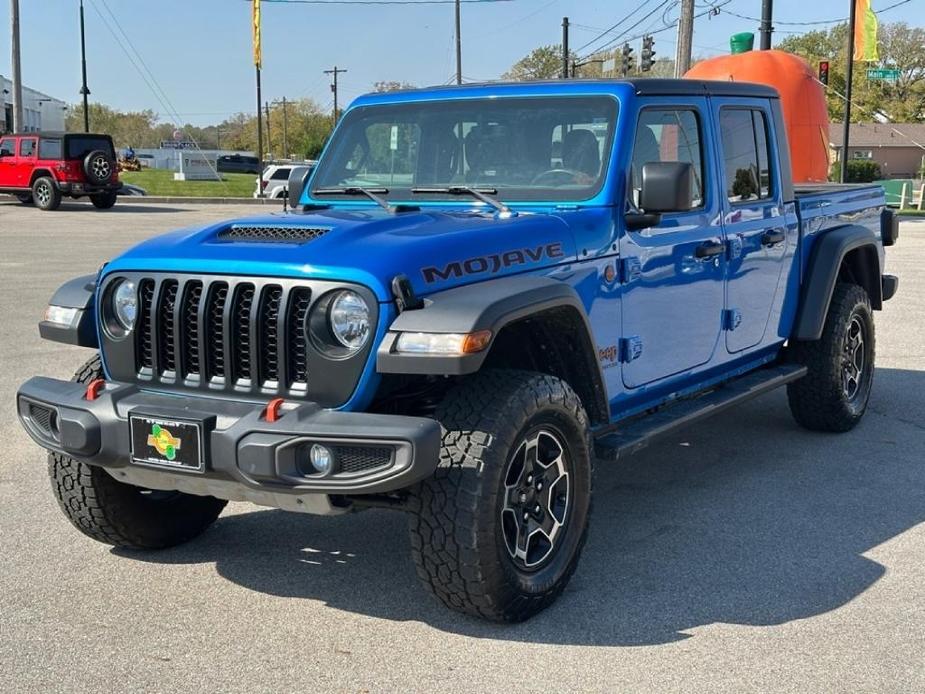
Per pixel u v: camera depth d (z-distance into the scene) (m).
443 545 3.60
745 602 4.09
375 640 3.76
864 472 5.88
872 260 7.00
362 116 5.26
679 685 3.41
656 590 4.21
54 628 3.85
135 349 3.97
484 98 4.92
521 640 3.76
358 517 5.14
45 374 8.00
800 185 7.27
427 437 3.36
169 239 4.10
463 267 3.77
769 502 5.34
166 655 3.64
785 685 3.42
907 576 4.36
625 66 26.67
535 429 3.83
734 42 14.95
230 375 3.75
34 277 13.59
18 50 34.78
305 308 3.64
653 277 4.76
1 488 5.46
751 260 5.61
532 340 4.23
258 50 38.41
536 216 4.28
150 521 4.52
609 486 5.64
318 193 5.10
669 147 4.93
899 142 73.06
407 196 4.85
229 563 4.53
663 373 4.96
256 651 3.67
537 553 3.97
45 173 27.64
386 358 3.46
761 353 6.05
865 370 6.87
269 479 3.47
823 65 27.64
